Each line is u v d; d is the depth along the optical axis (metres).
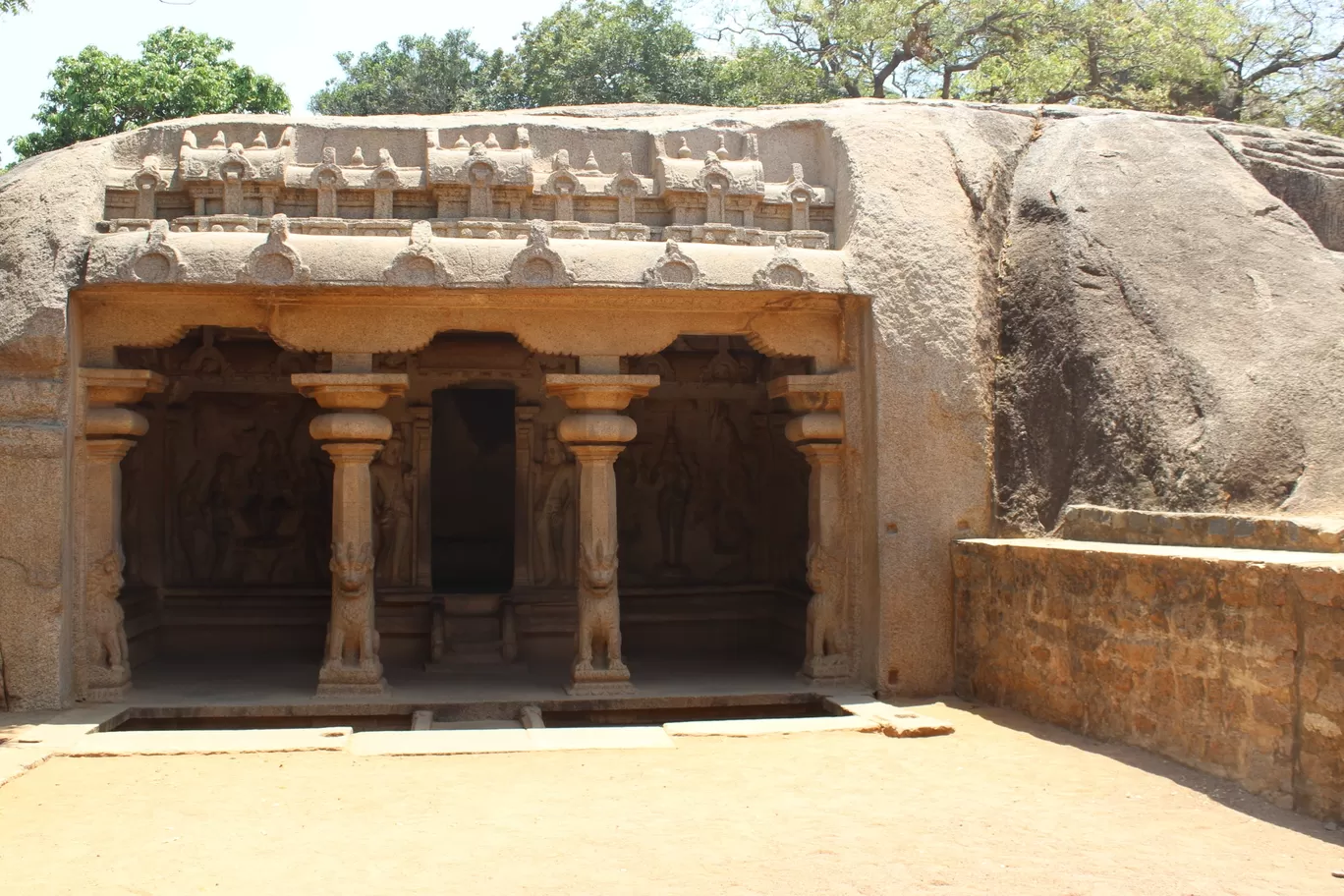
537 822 5.09
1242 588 5.46
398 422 10.55
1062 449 8.20
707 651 10.82
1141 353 8.02
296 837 4.88
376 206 8.39
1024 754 6.36
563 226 8.46
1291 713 5.19
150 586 10.58
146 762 6.21
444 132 8.75
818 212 8.94
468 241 7.90
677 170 8.68
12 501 7.48
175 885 4.28
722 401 11.51
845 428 8.48
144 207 8.19
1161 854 4.63
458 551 13.36
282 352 10.62
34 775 5.95
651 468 11.41
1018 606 7.41
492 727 7.59
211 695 8.21
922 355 8.28
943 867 4.49
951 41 23.67
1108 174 9.02
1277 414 7.48
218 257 7.59
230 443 10.98
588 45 25.75
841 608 8.58
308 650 10.53
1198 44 23.09
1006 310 8.80
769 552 11.45
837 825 5.04
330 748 6.50
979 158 9.15
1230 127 9.98
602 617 8.38
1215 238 8.52
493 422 13.41
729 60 27.06
